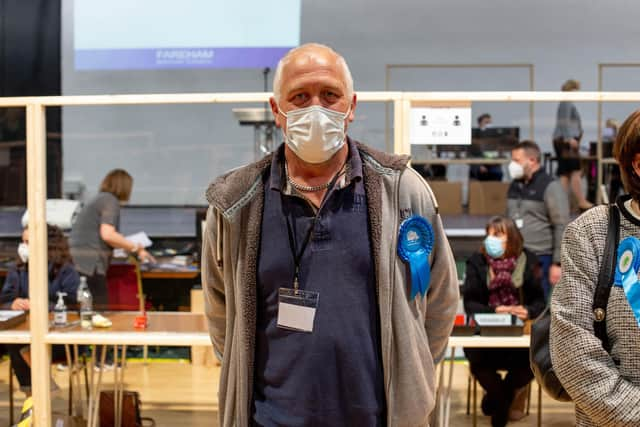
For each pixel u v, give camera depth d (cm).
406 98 253
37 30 488
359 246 135
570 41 476
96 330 277
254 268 137
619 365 124
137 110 375
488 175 305
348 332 133
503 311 304
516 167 305
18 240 297
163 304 326
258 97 256
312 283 135
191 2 471
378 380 137
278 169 140
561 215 311
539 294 314
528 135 308
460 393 392
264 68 472
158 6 473
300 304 134
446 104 254
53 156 327
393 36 482
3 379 373
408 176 143
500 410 334
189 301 326
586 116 308
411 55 481
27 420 266
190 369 413
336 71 135
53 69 490
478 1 477
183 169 373
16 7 488
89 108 373
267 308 139
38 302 264
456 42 483
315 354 133
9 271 297
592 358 123
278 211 138
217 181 144
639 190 127
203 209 373
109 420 325
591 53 474
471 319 276
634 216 128
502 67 454
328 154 133
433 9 480
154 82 483
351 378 134
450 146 297
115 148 378
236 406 142
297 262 136
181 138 369
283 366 136
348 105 136
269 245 138
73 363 341
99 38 477
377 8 482
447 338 154
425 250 140
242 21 469
